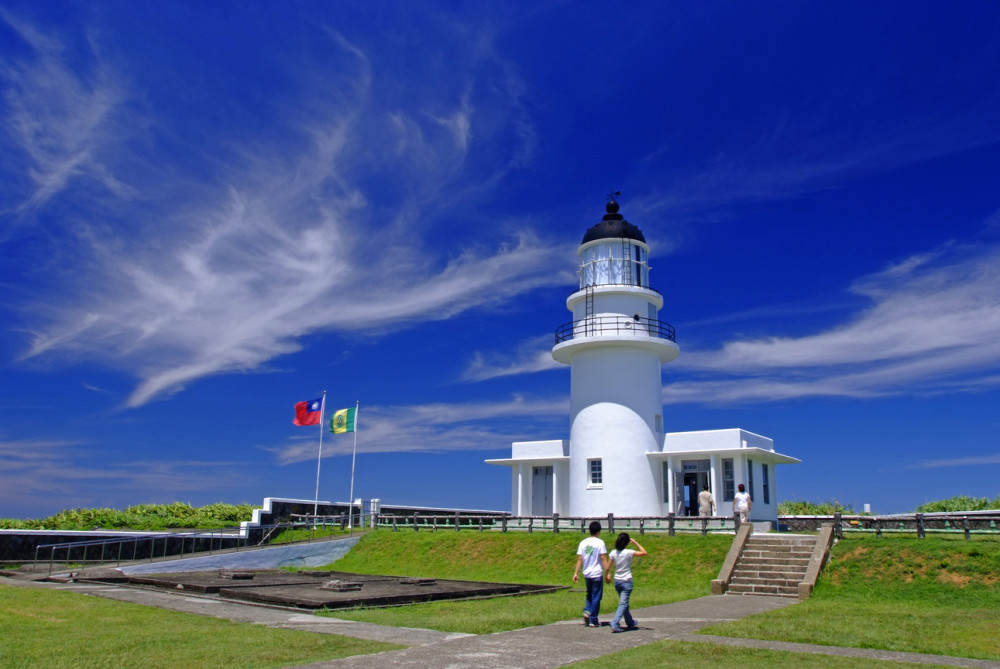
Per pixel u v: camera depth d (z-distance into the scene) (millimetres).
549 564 24938
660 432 31812
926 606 17391
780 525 30859
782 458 32406
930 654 11336
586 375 31844
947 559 19203
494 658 10336
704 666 10039
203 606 15953
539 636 12289
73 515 31906
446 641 11641
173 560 26109
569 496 32094
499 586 20172
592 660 10320
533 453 33688
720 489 29000
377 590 18547
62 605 15914
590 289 32031
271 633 12328
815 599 18484
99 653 10633
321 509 36156
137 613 14812
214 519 36344
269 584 19906
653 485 30219
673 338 32344
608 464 30391
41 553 25531
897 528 25234
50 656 10398
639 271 32781
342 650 10828
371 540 30625
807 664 10297
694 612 15852
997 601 17219
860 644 11969
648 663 10180
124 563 25891
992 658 11008
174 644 11312
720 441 29375
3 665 9805
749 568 20875
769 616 15180
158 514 35312
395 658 10250
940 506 37219
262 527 31656
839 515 22328
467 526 30984
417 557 28078
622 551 13359
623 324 31359
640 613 15633
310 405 37031
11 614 14609
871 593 18766
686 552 23281
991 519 21531
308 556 29203
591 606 13555
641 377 31359
